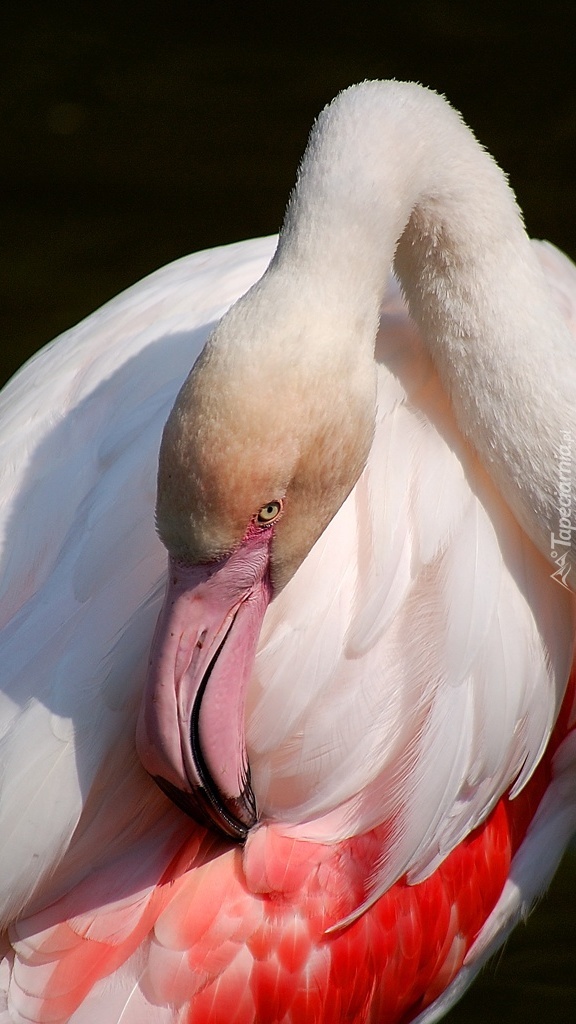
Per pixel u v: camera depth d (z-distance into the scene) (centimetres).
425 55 1423
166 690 477
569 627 597
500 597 560
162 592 516
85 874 525
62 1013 508
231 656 485
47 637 511
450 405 579
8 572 542
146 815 527
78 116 1365
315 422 470
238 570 480
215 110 1370
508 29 1456
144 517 529
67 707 496
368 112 523
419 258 560
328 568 532
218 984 522
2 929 500
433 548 545
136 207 1262
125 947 519
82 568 523
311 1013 547
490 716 556
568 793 676
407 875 575
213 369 456
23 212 1255
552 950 777
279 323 468
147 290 678
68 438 582
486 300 559
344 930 557
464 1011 743
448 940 613
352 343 485
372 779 536
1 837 482
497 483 571
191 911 523
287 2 1497
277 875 530
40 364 660
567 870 824
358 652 530
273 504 474
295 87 1393
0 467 588
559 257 768
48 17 1484
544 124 1340
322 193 500
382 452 552
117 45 1451
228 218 1249
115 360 614
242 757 496
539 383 559
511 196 576
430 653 543
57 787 487
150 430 556
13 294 1164
